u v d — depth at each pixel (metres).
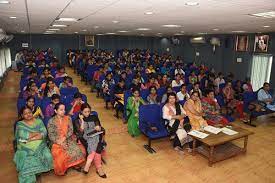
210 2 3.61
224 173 4.52
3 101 8.93
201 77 10.37
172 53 18.78
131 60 15.61
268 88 7.89
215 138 4.83
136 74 8.72
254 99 7.76
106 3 3.92
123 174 4.39
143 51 19.64
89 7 4.38
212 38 13.88
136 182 4.16
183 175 4.41
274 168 4.75
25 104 5.20
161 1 3.62
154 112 5.64
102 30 12.30
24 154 3.95
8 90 10.77
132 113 5.98
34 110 5.13
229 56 12.93
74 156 4.26
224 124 5.77
